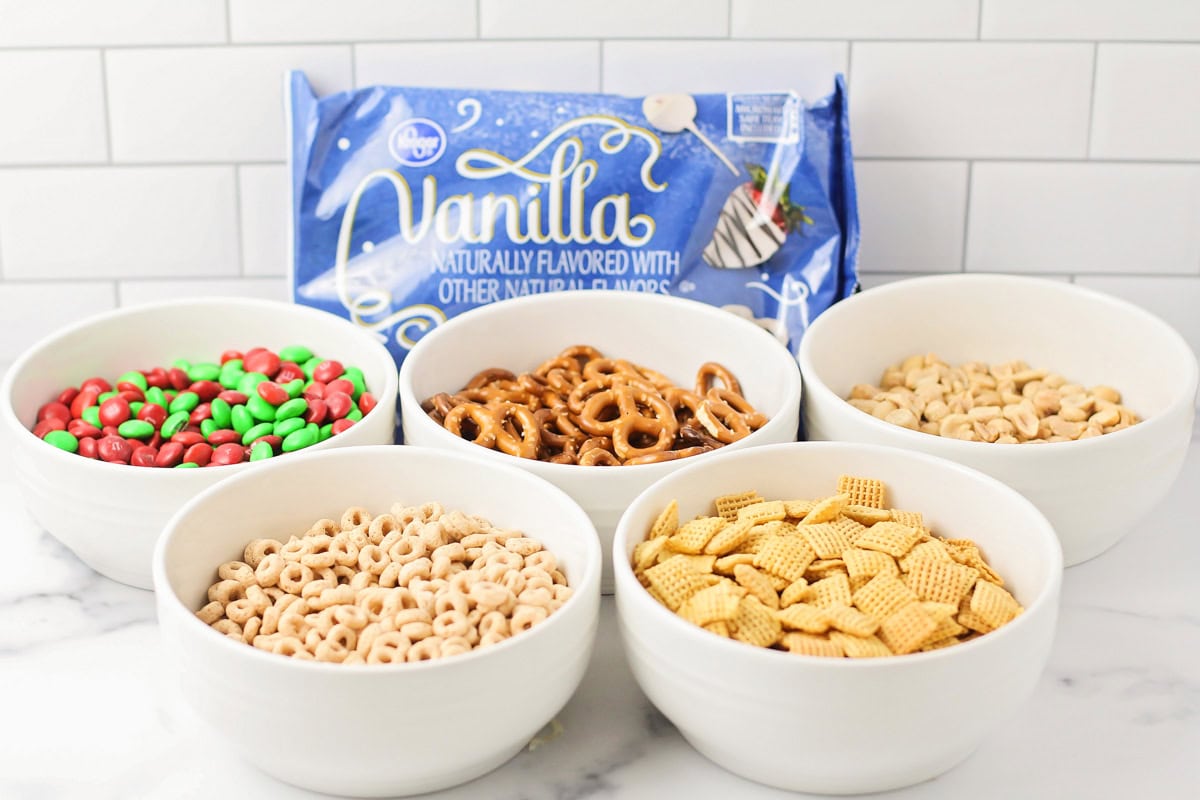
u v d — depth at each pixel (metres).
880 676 0.70
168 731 0.77
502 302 0.93
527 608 0.76
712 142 0.94
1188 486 0.92
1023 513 0.78
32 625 0.83
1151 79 0.96
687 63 0.96
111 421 0.88
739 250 0.95
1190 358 0.87
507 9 0.95
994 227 0.99
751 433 0.87
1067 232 0.99
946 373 0.93
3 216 0.98
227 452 0.85
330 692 0.70
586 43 0.96
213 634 0.72
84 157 0.97
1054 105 0.97
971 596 0.77
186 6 0.95
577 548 0.79
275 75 0.96
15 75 0.95
